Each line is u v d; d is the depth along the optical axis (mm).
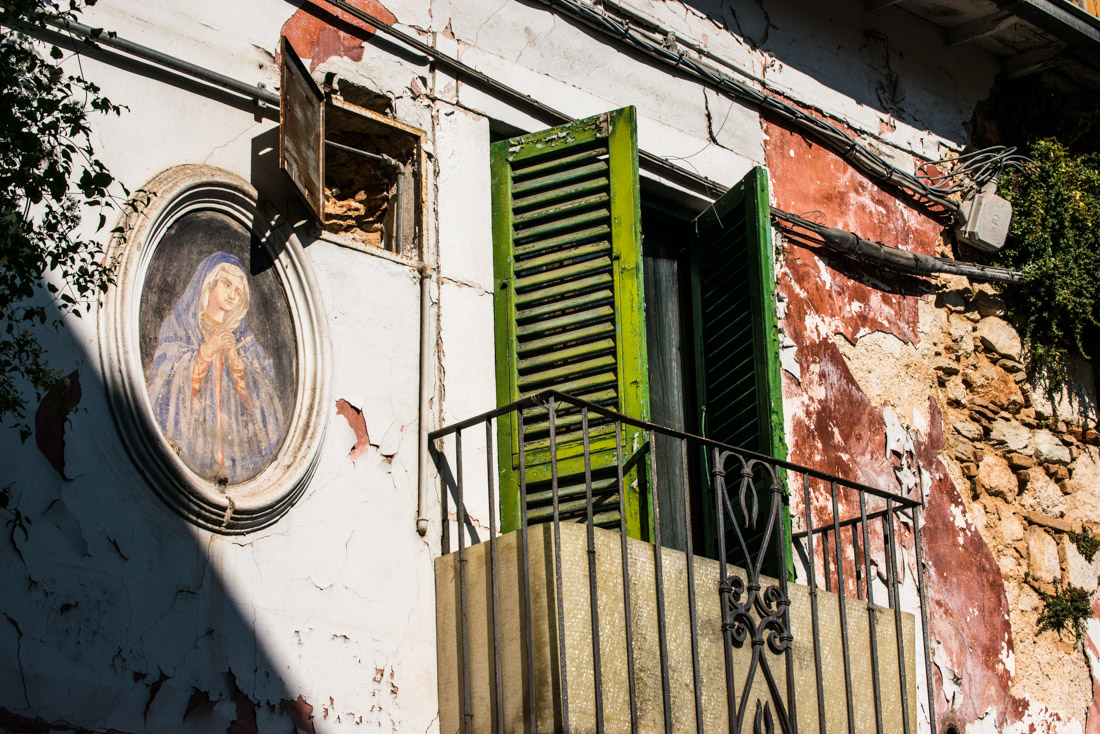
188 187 6137
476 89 7477
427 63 7312
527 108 7668
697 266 8234
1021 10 9461
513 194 7438
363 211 7074
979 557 8789
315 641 6027
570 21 7980
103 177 5156
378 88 7059
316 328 6457
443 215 7129
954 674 8344
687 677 6301
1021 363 9445
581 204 7363
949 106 9789
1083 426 9711
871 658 7035
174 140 6199
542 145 7457
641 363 7086
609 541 6250
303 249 6508
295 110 6383
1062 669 8914
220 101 6410
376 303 6723
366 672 6133
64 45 5969
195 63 6363
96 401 5641
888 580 7332
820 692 6547
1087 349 9820
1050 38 9789
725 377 7871
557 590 5902
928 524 8609
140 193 5965
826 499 8148
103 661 5426
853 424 8461
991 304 9469
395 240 6988
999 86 10109
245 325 6273
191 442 5949
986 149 9633
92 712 5352
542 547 6121
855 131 9234
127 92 6113
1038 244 9594
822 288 8625
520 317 7234
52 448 5492
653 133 8156
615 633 6117
